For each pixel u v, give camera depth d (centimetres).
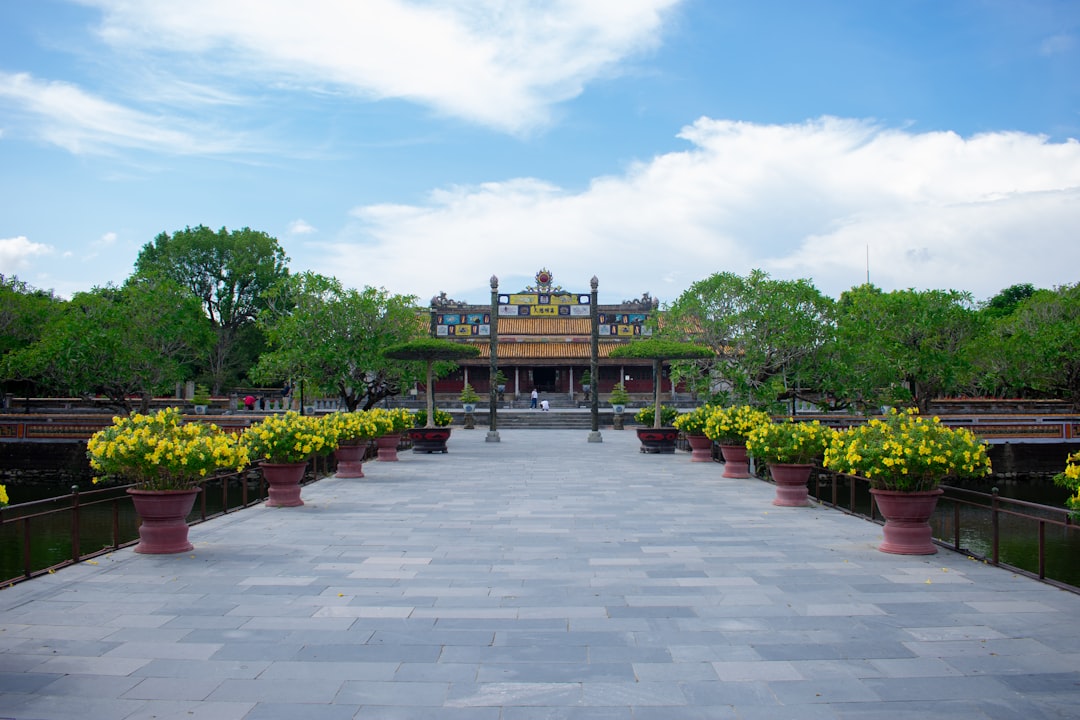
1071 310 3806
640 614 728
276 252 6284
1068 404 3900
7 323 3725
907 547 992
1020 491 2955
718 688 552
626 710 516
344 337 2903
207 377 5675
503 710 516
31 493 3011
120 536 1895
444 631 678
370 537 1111
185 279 5953
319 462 2227
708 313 2669
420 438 2570
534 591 811
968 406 3859
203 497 1248
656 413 2669
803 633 673
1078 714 511
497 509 1377
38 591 809
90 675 577
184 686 557
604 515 1309
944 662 604
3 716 507
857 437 1034
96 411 4019
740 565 933
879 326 3278
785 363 2605
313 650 630
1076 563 1691
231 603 766
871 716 508
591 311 3250
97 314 3195
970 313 3219
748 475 1861
